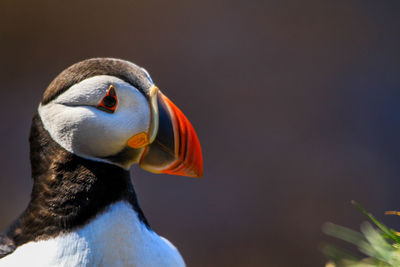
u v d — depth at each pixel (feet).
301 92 59.21
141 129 15.60
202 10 63.93
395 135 55.72
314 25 63.41
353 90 59.41
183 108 59.11
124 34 63.00
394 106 57.82
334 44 62.54
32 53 61.31
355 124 56.49
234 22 63.52
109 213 15.07
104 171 15.31
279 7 64.18
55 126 15.24
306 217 48.80
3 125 56.08
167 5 64.03
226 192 50.39
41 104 15.67
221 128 56.59
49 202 15.10
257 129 56.44
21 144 54.24
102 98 15.07
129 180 15.97
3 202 49.55
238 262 46.55
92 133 15.07
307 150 54.08
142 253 15.08
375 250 17.47
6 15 61.21
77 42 62.44
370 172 51.93
